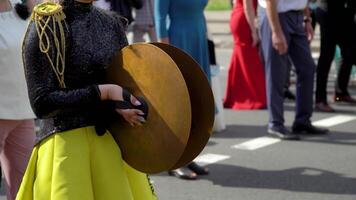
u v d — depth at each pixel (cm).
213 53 862
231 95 1105
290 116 1040
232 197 686
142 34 1188
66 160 368
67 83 370
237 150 855
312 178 743
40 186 376
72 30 370
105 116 373
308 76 891
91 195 371
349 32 1055
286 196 688
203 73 381
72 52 370
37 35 364
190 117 357
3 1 506
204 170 754
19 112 509
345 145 871
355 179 739
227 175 754
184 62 384
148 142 370
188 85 385
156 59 364
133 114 365
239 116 1045
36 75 365
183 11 723
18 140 524
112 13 394
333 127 962
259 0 872
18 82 506
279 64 873
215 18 2188
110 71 377
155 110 366
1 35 501
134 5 995
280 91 893
